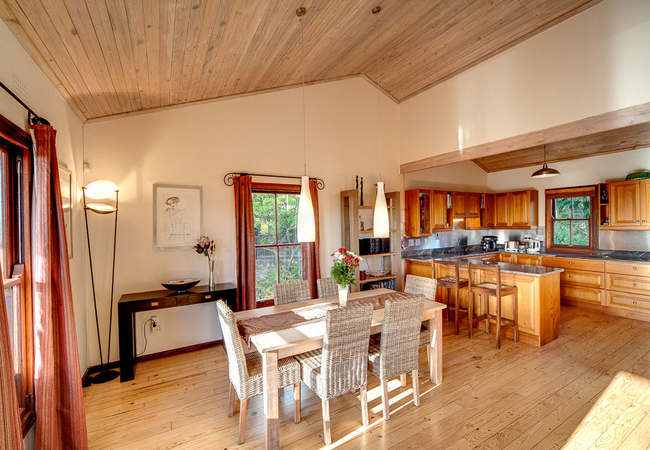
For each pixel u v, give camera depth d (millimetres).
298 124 4492
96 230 3268
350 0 2766
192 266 3750
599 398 2615
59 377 2020
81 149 3133
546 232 6098
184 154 3719
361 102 5105
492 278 4203
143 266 3494
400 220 5160
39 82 2170
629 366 3154
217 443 2186
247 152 4102
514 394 2707
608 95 3109
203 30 2297
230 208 3979
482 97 4219
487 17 3492
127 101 3115
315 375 2225
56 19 1715
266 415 2086
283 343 2133
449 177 6395
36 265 1873
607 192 5133
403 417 2436
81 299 3059
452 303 4836
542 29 3588
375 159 5246
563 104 3432
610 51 3092
